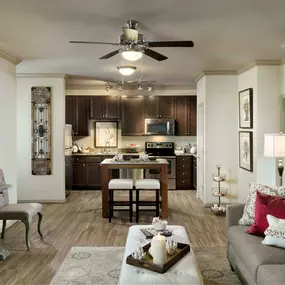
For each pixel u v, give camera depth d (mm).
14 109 5305
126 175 7852
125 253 2746
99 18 3268
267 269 2406
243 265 2920
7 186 4012
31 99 6711
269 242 2797
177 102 8602
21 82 6695
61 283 3160
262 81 5312
